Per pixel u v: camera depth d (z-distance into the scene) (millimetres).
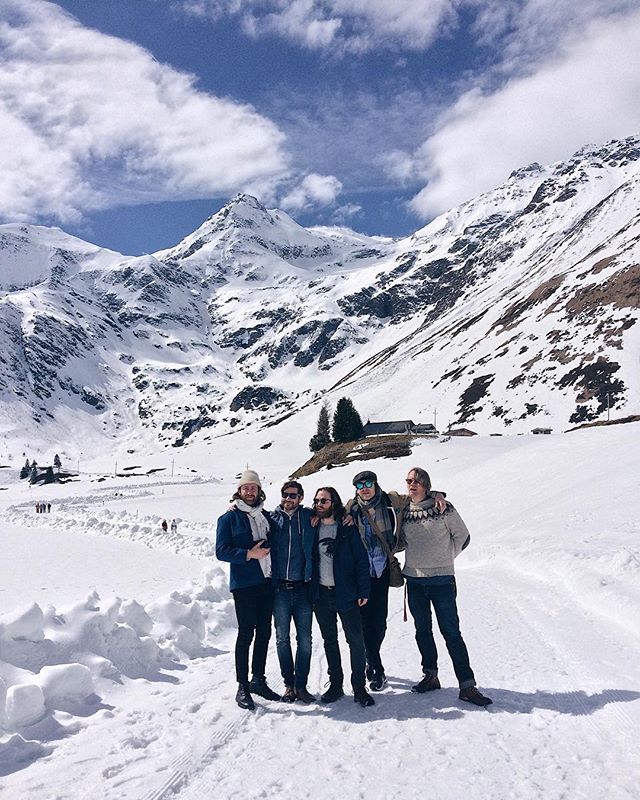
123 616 8195
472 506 34312
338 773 4516
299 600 6402
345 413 91625
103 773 4539
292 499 6488
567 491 26859
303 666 6320
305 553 6359
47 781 4414
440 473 57781
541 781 4309
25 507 80875
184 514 64750
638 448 31891
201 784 4359
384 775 4465
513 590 12922
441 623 6250
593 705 5746
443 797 4121
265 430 179125
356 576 6312
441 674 7090
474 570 17859
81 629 7145
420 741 5098
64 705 6020
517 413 123438
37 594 14914
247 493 6512
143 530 34312
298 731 5430
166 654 8133
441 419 137375
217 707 6121
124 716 5848
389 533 6566
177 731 5445
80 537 33844
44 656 6617
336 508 6434
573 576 12617
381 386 183500
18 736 5074
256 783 4367
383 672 6723
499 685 6500
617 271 156625
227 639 9703
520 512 27594
